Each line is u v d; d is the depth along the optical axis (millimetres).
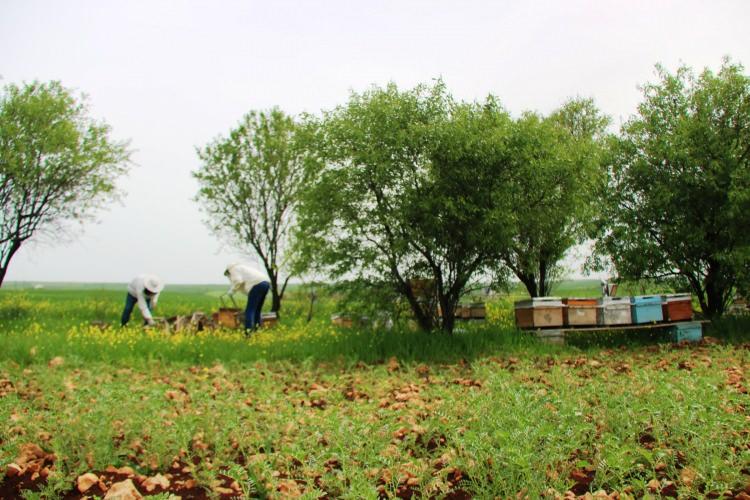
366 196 14633
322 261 14859
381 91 14797
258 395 8477
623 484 4609
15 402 7328
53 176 22594
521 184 14141
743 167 16141
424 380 10203
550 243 17094
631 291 18562
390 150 14055
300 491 4754
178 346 13617
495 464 4605
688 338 15211
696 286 17891
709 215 16922
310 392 8961
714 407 6035
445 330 14969
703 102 17125
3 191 22047
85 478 4949
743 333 15500
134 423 6180
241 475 4691
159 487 4977
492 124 14375
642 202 17609
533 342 13914
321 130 14883
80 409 6859
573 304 14578
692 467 4848
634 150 17625
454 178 13977
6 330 17922
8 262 22875
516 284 16047
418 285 15430
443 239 14141
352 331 15695
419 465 4867
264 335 15867
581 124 21266
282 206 24859
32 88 22859
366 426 6023
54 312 23453
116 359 12555
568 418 5801
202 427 6316
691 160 16453
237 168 24922
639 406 6301
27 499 4570
